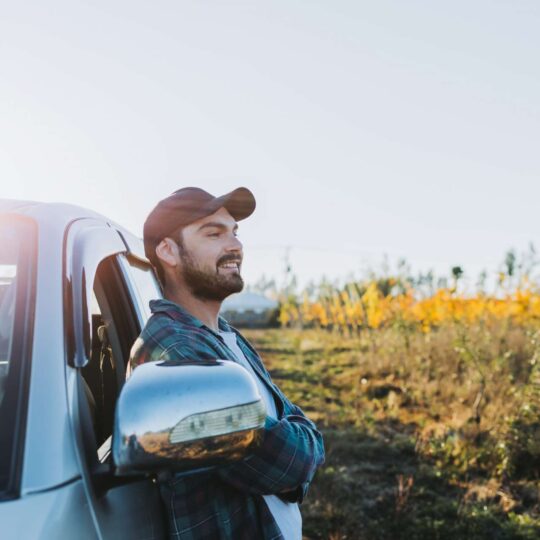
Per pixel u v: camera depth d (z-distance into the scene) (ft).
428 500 16.12
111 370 6.94
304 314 77.25
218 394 3.86
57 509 3.52
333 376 34.96
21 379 3.98
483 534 14.16
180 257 5.64
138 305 6.79
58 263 4.60
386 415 25.00
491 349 29.48
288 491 5.62
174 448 3.68
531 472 17.75
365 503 15.97
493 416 21.40
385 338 42.11
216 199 5.54
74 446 3.92
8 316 4.36
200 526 4.69
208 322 5.89
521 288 38.65
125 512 4.22
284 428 5.16
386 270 57.62
